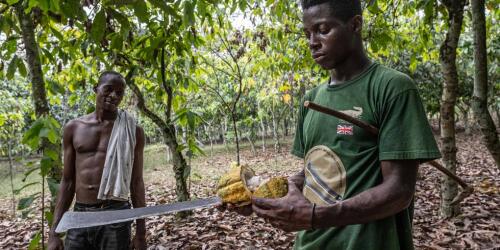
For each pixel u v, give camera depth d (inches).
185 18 112.9
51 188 119.1
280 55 261.6
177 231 199.8
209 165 530.3
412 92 51.5
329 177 57.2
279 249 169.5
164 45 169.0
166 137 209.6
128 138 120.4
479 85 154.4
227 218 216.4
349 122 54.1
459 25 169.0
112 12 94.1
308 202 46.3
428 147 49.1
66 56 168.9
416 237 174.9
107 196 115.8
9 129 374.6
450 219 190.4
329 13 53.8
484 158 414.0
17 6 129.9
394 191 48.9
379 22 213.2
